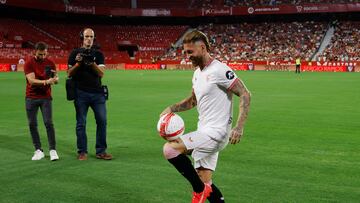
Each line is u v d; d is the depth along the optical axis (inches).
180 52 2498.8
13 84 1061.1
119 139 388.2
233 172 273.7
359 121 482.6
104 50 2536.9
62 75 1526.8
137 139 388.2
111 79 1322.6
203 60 178.7
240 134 169.9
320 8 2396.7
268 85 1046.4
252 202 217.3
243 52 2415.1
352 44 2268.7
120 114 548.7
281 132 416.2
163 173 273.0
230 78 174.2
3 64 1803.6
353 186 243.8
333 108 600.1
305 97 752.3
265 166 289.1
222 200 191.2
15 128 448.1
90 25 2684.5
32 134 316.8
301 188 240.2
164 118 177.0
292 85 1045.8
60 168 287.0
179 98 748.0
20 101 693.9
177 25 2792.8
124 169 283.7
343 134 405.4
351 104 646.5
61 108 612.4
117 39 2642.7
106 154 313.6
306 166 288.8
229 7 2564.0
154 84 1098.1
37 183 252.1
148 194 230.8
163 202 218.4
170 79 1325.0
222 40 2559.1
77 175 269.3
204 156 180.9
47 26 2482.8
